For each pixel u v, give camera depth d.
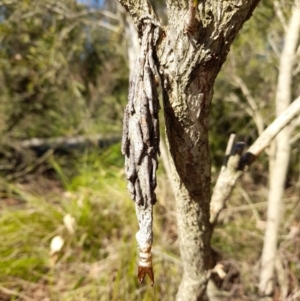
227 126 0.66
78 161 0.78
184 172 0.18
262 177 0.65
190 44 0.14
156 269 0.42
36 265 0.47
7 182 0.72
